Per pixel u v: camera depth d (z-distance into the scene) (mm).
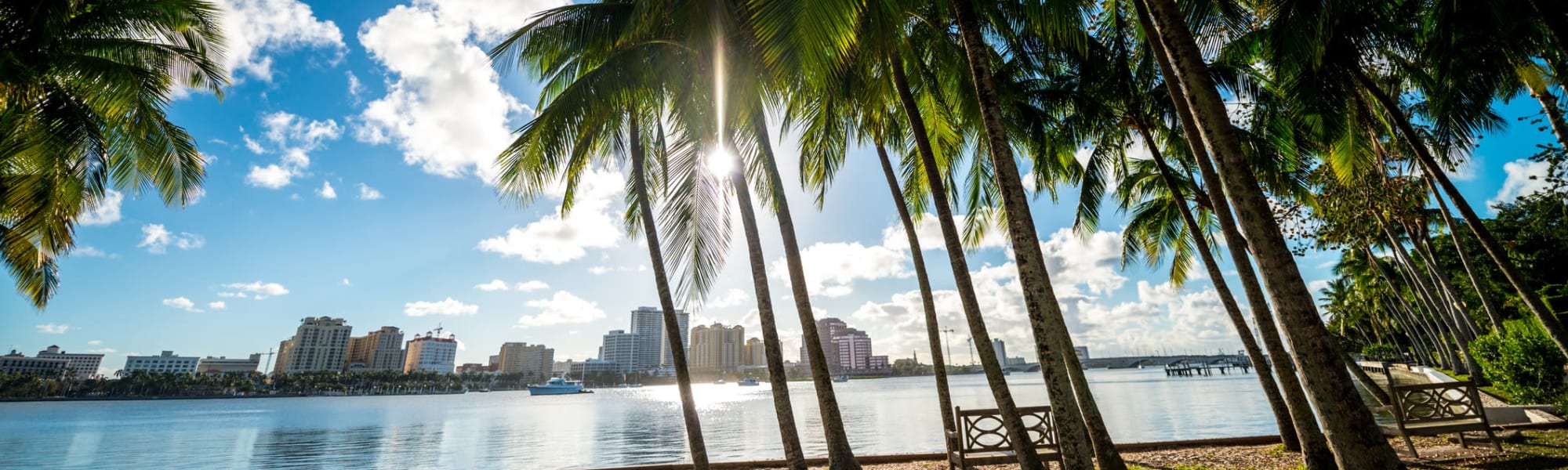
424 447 21344
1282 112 10828
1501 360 12094
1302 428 5879
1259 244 4660
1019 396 45438
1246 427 17328
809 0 4258
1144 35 9570
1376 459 3957
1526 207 24906
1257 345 9227
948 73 8562
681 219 8500
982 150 11367
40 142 9945
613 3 8305
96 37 11602
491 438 24500
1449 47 9414
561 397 98562
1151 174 13688
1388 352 67188
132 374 126375
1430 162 9500
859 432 21016
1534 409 9430
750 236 8148
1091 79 10383
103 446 23703
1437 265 20812
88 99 10859
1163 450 9516
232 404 89188
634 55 7781
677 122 8234
